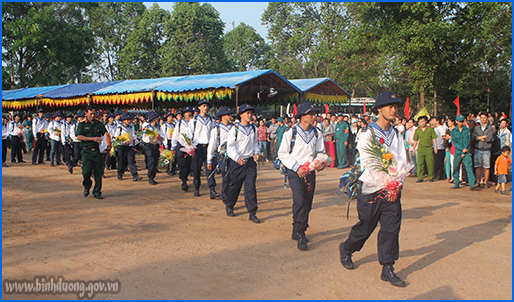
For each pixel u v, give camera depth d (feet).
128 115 35.29
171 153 30.42
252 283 13.29
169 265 14.76
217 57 148.87
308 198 17.66
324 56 114.62
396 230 13.35
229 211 22.48
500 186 32.32
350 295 12.49
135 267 14.56
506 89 99.66
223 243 17.42
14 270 14.26
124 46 158.40
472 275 14.11
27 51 117.70
